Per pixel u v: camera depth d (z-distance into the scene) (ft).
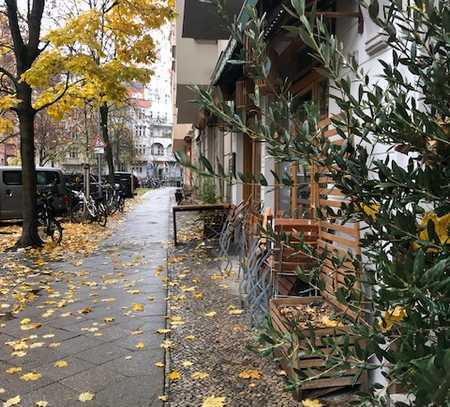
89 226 46.75
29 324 16.48
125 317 17.19
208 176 6.95
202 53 39.47
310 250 7.72
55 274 24.77
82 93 36.40
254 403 10.66
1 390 11.51
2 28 53.67
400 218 5.57
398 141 5.97
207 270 24.82
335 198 13.11
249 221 21.59
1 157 146.00
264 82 7.42
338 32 14.49
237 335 14.88
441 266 4.54
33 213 33.88
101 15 32.53
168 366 12.80
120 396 11.17
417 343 4.81
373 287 7.11
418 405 4.16
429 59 6.03
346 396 10.66
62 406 10.72
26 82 30.78
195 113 53.26
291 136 6.32
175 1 39.29
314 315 12.14
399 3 5.82
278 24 15.44
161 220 53.78
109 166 71.77
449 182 5.44
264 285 15.08
